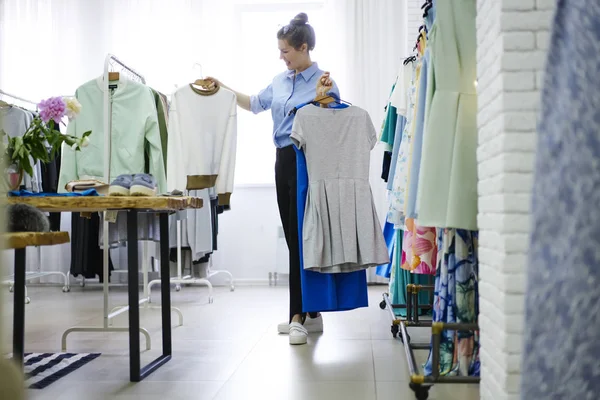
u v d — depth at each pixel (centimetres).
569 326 64
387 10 563
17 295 217
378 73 561
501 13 152
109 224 355
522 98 150
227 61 582
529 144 150
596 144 65
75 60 584
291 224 311
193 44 579
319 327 327
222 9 582
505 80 151
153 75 578
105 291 290
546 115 68
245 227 583
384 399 199
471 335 207
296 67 333
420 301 332
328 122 299
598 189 65
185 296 496
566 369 64
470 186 191
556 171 66
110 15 582
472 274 207
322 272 293
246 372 238
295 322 305
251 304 445
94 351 282
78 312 412
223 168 358
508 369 147
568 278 64
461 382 186
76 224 513
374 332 323
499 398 153
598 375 64
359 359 258
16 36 584
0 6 557
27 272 544
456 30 199
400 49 561
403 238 306
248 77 593
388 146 342
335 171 298
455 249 208
